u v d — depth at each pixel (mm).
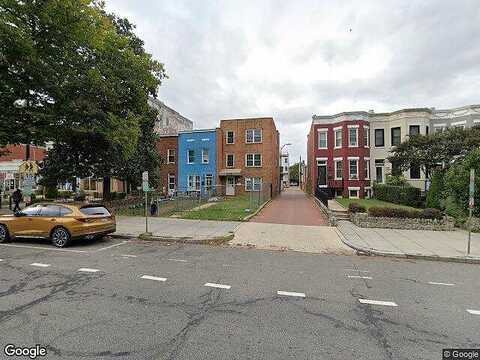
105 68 17391
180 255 9586
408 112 31266
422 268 8617
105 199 23656
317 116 35000
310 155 42500
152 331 4465
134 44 23703
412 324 4895
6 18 12984
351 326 4773
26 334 4320
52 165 21625
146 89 20750
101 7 17766
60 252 9734
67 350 3906
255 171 36281
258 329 4598
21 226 10938
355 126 32688
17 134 15758
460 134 21484
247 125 36719
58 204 10953
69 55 15766
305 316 5117
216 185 33531
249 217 17344
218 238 11953
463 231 14109
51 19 14164
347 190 32531
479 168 15625
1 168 39125
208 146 37281
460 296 6301
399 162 24219
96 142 19844
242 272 7766
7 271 7539
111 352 3867
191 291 6262
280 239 12164
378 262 9203
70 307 5316
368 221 14938
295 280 7164
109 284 6617
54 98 15656
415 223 14484
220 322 4816
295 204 27109
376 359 3818
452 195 16922
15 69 14180
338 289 6578
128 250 10242
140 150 24109
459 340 4379
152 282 6805
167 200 25047
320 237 12602
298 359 3775
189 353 3869
